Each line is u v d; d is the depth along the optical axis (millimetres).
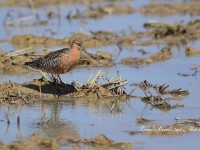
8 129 13453
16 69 18766
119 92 16172
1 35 24391
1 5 30375
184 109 14938
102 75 17141
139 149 12297
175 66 19312
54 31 25172
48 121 13891
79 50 16047
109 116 14438
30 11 29078
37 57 19812
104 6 30234
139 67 19328
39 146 12312
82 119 14180
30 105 15266
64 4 31219
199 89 16641
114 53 21328
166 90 16438
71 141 12617
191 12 28797
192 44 22672
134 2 31953
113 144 12445
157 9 29625
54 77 16844
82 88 16297
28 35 23344
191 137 12992
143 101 15711
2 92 15992
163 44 22781
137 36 24000
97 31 24562
